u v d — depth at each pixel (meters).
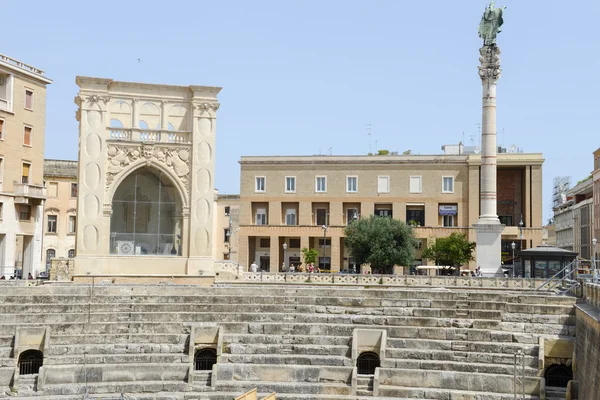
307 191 98.62
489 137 65.56
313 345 41.88
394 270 92.19
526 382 37.47
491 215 65.00
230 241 101.38
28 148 76.19
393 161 97.81
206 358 42.31
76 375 38.72
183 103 56.03
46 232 93.75
